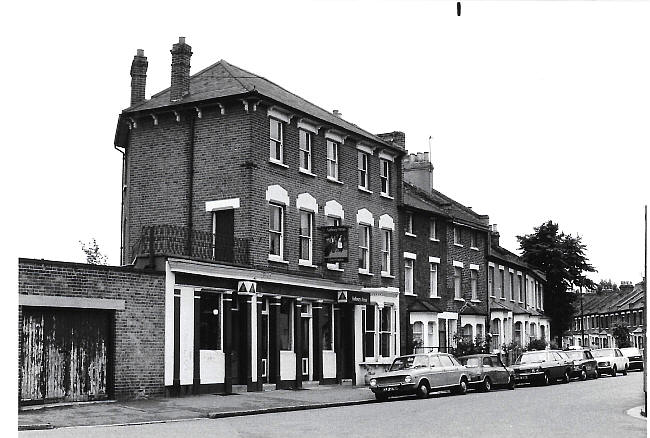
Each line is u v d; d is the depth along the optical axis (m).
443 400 24.91
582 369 39.19
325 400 23.98
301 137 30.53
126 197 31.48
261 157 27.83
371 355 33.62
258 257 27.23
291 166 29.50
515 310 50.62
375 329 33.72
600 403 23.50
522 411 20.61
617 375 46.25
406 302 37.56
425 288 39.38
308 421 17.92
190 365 23.53
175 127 28.97
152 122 29.48
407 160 46.66
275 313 27.64
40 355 19.39
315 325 30.16
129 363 21.56
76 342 20.27
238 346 26.03
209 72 30.98
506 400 24.70
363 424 17.19
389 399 26.50
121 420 17.52
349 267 32.78
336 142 32.72
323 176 31.50
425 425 16.97
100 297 20.80
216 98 27.75
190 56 29.70
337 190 32.38
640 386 32.78
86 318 20.59
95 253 38.09
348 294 31.48
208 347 24.64
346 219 32.88
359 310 32.72
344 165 33.03
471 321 43.22
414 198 41.59
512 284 52.06
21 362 18.88
